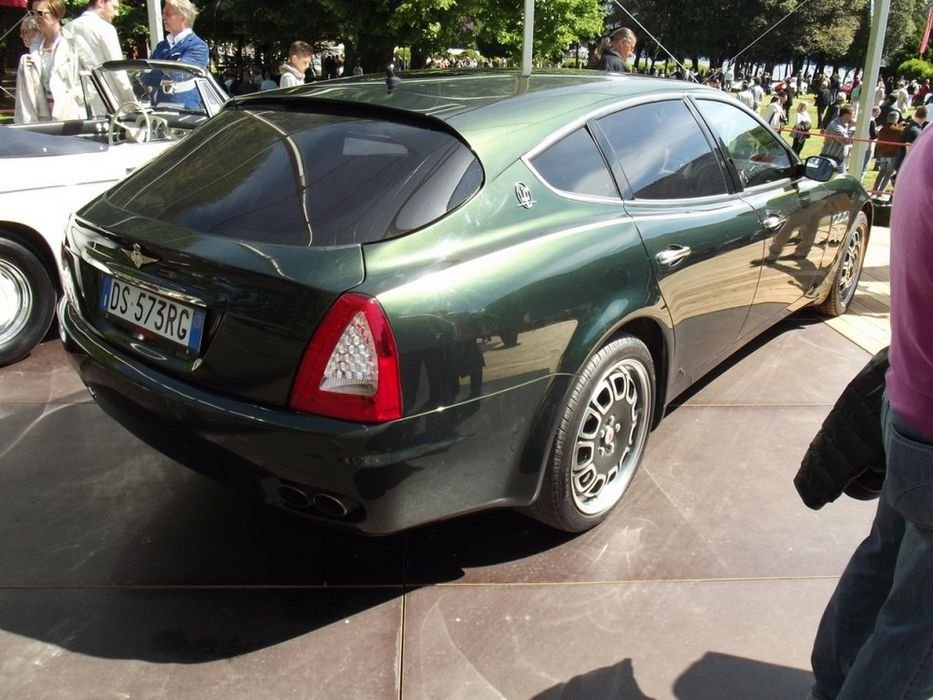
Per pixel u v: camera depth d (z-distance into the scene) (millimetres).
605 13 24703
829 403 4113
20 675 2277
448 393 2256
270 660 2355
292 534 2949
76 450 3510
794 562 2846
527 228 2561
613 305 2711
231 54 28469
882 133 13750
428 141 2543
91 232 2768
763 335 5035
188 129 5570
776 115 17516
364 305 2125
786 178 4180
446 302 2246
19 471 3326
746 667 2367
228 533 2949
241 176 2639
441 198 2400
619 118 3123
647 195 3109
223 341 2297
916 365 1616
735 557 2863
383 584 2695
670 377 3223
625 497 3215
